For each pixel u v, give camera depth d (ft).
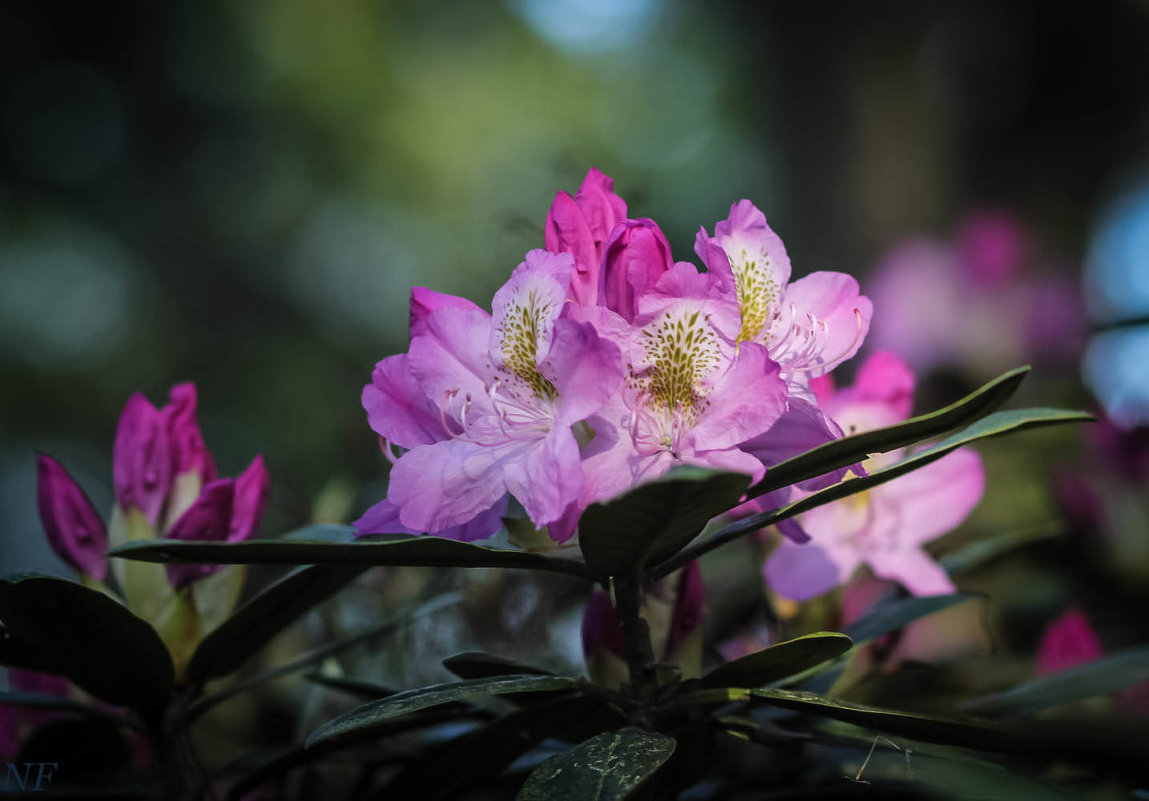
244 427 8.48
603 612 2.15
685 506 1.91
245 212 15.07
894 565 2.36
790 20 7.52
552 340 1.99
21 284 14.15
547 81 18.56
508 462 2.03
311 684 2.57
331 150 16.01
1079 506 3.14
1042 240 6.75
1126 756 1.91
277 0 15.66
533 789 1.90
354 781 2.48
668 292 2.01
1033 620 3.15
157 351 13.76
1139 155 7.90
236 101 15.12
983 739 1.95
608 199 2.07
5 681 2.80
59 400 13.61
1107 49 7.77
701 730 2.13
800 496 2.09
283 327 13.94
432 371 2.07
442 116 17.35
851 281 2.10
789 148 7.61
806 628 2.40
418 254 15.85
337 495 2.85
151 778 2.29
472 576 2.84
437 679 2.80
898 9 7.45
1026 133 7.91
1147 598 3.12
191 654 2.23
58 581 2.05
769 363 1.98
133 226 14.44
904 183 7.39
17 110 14.07
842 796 2.17
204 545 1.96
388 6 17.15
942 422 1.94
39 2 13.79
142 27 14.34
